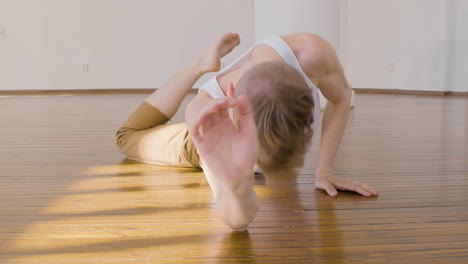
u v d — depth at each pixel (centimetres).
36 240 122
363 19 780
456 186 169
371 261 105
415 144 264
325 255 109
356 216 137
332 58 150
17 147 274
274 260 107
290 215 139
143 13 839
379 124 360
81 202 157
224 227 130
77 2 833
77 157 240
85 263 107
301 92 101
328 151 172
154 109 223
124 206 152
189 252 113
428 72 696
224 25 841
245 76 104
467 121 369
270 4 460
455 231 123
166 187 177
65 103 608
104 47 845
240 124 94
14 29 830
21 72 840
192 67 220
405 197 156
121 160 232
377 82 770
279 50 141
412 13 709
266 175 109
